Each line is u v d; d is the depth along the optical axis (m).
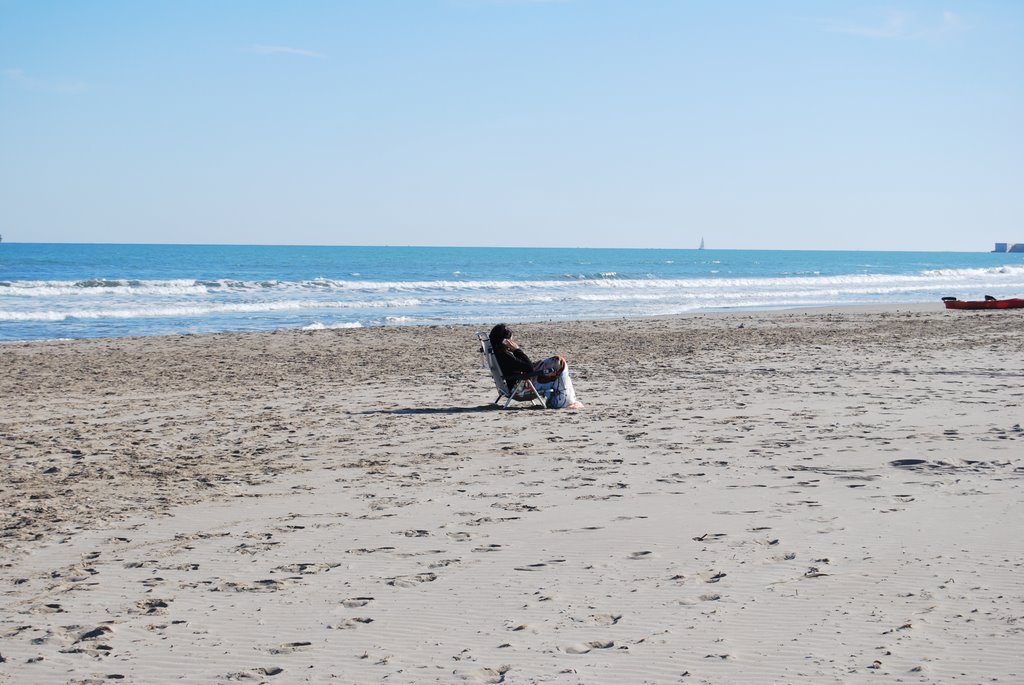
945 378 15.88
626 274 87.75
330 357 21.66
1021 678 3.90
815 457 9.27
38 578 5.83
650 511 7.23
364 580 5.63
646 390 15.18
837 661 4.14
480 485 8.45
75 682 4.13
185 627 4.85
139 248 191.38
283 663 4.33
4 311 36.56
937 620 4.61
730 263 134.75
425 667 4.23
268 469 9.41
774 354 20.91
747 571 5.55
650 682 3.99
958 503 7.13
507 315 38.50
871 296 55.44
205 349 23.53
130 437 11.48
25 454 10.38
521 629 4.70
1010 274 99.25
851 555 5.81
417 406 13.95
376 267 97.44
